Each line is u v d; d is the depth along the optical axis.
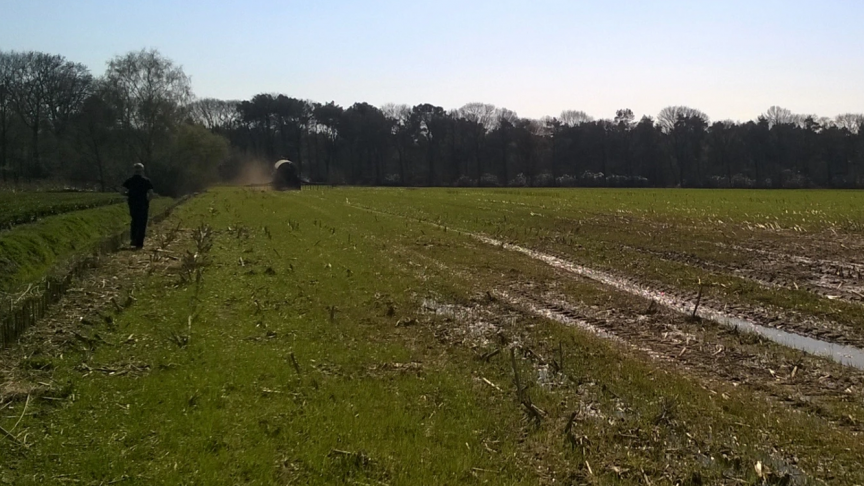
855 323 12.71
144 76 68.44
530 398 8.17
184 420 7.32
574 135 125.81
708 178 116.25
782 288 16.00
